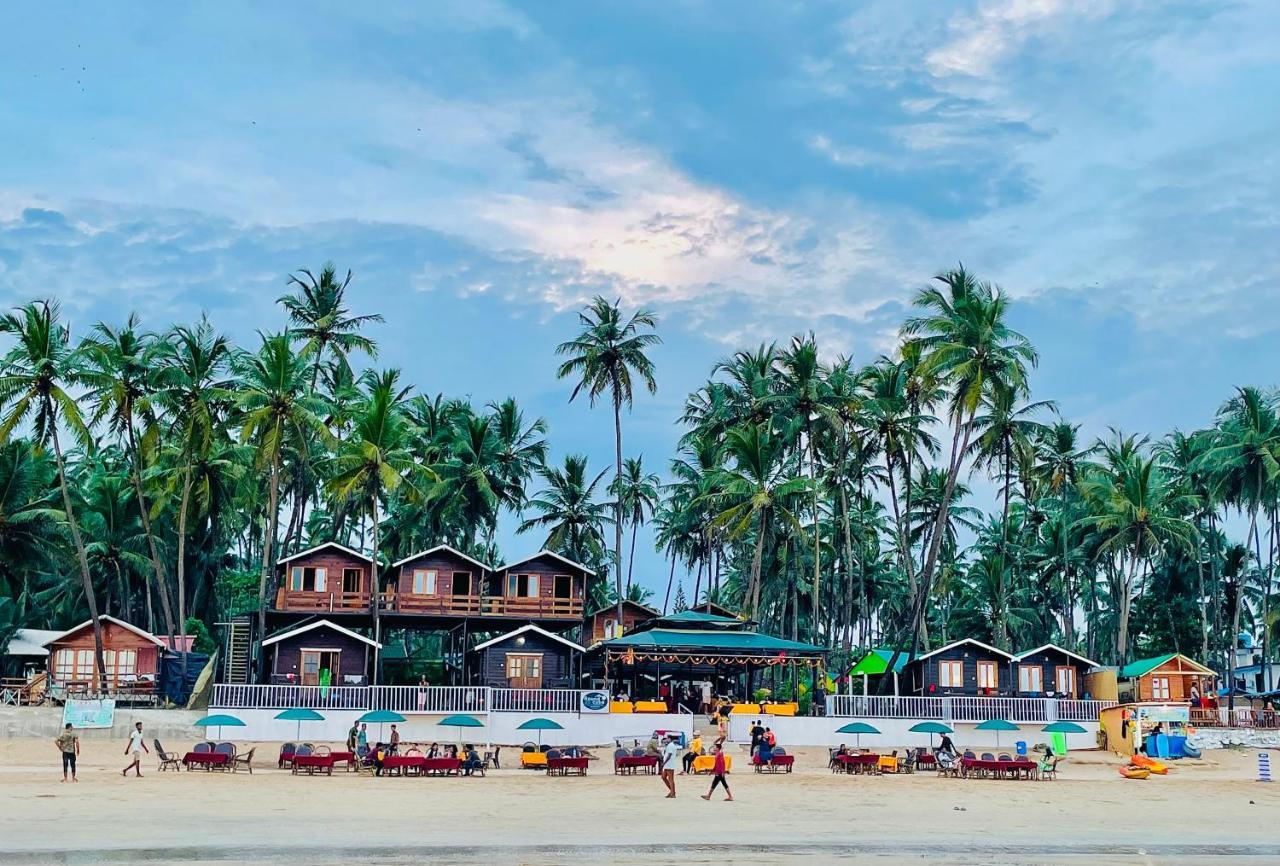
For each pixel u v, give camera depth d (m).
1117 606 103.88
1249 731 67.06
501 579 78.44
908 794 44.38
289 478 88.12
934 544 70.50
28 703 62.94
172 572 89.62
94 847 27.92
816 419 80.19
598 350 79.56
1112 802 43.56
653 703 63.03
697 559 105.62
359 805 37.62
